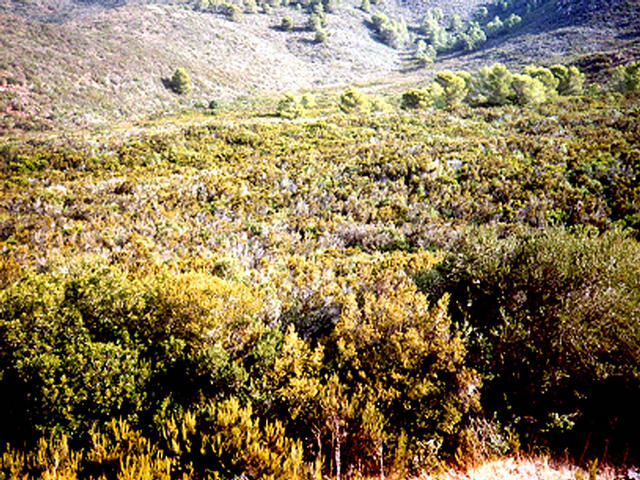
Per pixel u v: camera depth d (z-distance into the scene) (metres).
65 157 20.22
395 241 10.16
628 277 4.23
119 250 8.34
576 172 13.21
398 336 3.97
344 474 2.97
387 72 91.31
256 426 2.93
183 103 57.06
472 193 12.76
